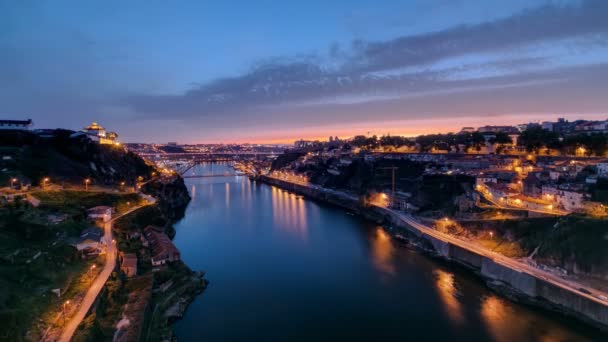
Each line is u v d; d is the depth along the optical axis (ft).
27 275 154.51
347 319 184.24
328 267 261.85
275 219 443.32
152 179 535.60
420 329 173.58
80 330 132.26
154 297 184.85
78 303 151.23
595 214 211.82
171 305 187.11
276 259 281.54
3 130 365.61
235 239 343.05
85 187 338.54
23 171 306.76
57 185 313.53
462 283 226.79
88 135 488.44
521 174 350.02
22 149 341.41
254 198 635.25
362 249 307.78
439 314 187.62
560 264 201.46
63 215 239.09
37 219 218.18
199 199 616.80
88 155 408.46
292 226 402.52
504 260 227.20
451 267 256.52
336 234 364.38
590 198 240.73
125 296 173.27
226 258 283.38
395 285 226.79
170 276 210.59
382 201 459.73
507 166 408.05
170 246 246.88
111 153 485.15
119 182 416.46
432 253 286.66
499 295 207.31
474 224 280.10
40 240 192.34
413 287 222.89
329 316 187.42
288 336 167.73
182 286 208.44
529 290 198.29
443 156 534.78
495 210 287.89
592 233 194.18
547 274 199.72
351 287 224.53
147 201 358.64
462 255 261.85
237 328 174.60
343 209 521.24
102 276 179.83
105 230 250.16
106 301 161.79
